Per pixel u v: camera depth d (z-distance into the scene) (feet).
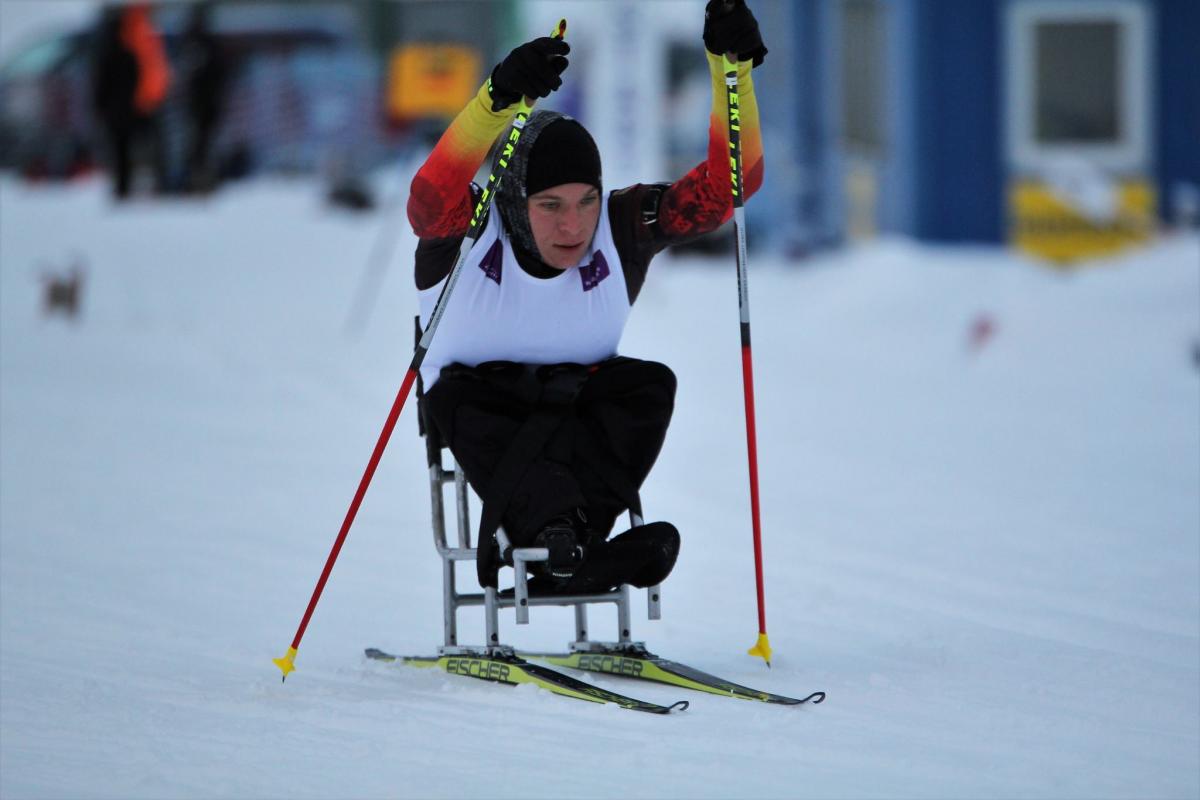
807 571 62.80
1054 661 46.11
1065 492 81.30
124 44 242.78
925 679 44.06
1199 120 186.19
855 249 200.44
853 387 130.72
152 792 33.22
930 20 185.47
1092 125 187.21
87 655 48.83
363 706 41.32
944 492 82.02
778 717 39.50
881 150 196.03
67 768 35.37
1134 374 132.67
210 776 34.47
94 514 75.51
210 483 84.74
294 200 244.22
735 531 72.18
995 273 173.78
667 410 45.24
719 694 42.37
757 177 46.93
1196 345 136.36
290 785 33.60
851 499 80.23
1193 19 185.26
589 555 42.39
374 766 35.04
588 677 45.39
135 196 254.47
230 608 56.65
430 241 44.75
